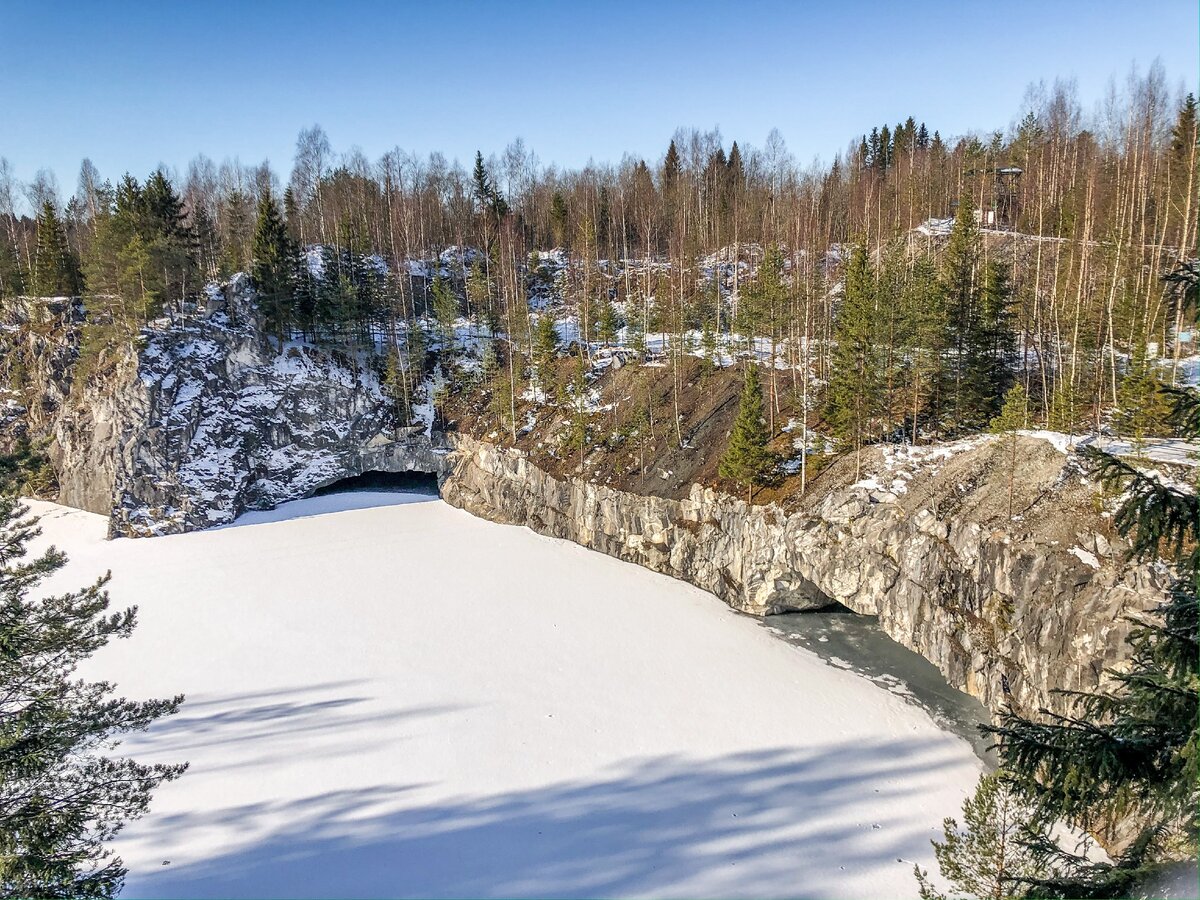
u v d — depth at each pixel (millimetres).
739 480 40438
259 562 45781
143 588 41406
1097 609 22844
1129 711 8789
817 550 34625
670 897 18547
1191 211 41375
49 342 61094
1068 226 49562
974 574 28234
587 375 59750
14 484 14227
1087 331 38812
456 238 93875
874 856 19844
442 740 25641
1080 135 67625
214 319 61031
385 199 94188
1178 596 8578
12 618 13398
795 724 26547
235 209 81062
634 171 106562
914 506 31922
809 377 47812
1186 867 8773
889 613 31766
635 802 22281
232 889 18875
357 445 63219
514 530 52969
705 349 56156
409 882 19109
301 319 65250
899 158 86688
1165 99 54938
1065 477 27844
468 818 21609
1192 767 7332
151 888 18906
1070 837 19047
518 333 67875
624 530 46219
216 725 26750
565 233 94750
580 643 33562
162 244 58688
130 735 26078
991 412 37906
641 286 77562
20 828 12414
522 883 19062
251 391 60500
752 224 81500
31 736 13008
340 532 52438
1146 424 29375
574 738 25703
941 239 65062
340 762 24422
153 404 54656
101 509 55000
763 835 20734
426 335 70438
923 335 37188
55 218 66375
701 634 34656
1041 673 24562
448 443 63406
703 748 25094
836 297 58406
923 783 23094
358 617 36719
